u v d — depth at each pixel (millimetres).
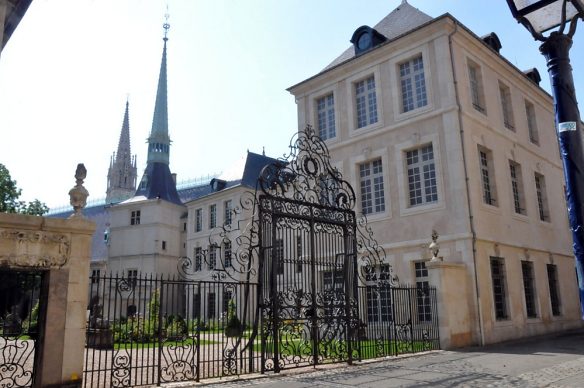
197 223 39906
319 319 10469
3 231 6805
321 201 11438
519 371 9250
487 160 17797
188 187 63062
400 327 14008
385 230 17641
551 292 19875
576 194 2670
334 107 20359
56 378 6855
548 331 18344
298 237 11289
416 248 16594
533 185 20266
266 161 40469
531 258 18500
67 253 7289
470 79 18047
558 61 2918
